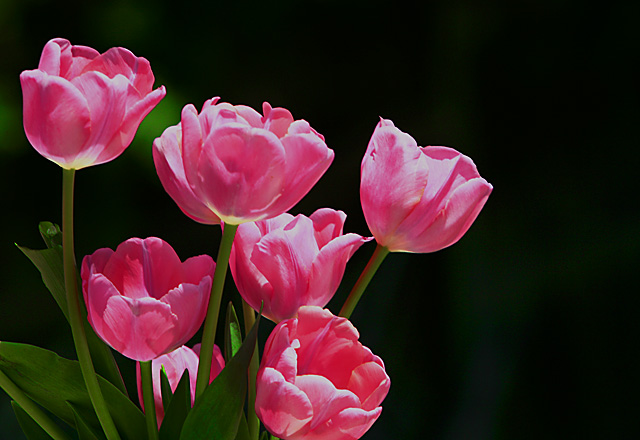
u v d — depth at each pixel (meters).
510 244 7.93
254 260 1.86
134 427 1.88
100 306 1.83
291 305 1.86
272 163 1.81
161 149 1.85
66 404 1.89
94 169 7.41
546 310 7.59
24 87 1.82
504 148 8.28
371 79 8.45
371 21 8.39
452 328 7.54
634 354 7.26
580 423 7.18
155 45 7.64
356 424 1.81
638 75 7.88
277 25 8.21
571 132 8.16
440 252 7.76
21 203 7.71
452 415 7.23
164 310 1.82
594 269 7.56
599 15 7.82
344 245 1.85
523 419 7.25
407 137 1.86
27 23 7.47
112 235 7.43
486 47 8.22
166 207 7.59
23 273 7.50
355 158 8.30
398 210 1.87
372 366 1.83
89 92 1.82
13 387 1.87
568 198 7.96
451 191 1.87
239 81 8.13
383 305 7.51
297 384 1.81
